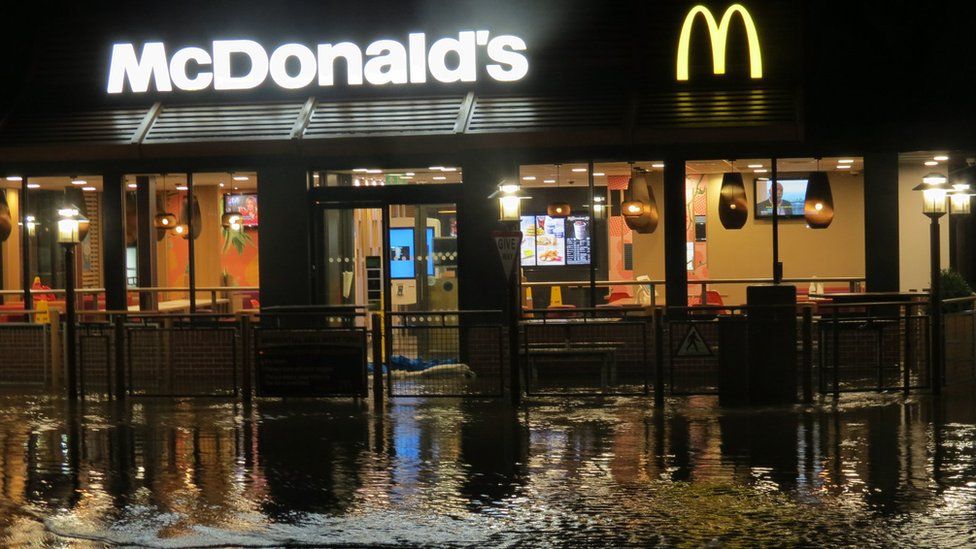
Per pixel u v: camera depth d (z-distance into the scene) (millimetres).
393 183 18000
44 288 20016
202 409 14422
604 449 11336
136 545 8102
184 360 15797
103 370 16906
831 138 17047
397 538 8203
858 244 18828
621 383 16156
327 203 18031
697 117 17156
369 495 9500
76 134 18047
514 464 10680
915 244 19281
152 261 19422
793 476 9977
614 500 9227
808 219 18859
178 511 9047
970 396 14625
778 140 17031
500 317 15984
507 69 17875
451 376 15430
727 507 8938
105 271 18281
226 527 8539
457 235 17797
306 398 15359
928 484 9602
